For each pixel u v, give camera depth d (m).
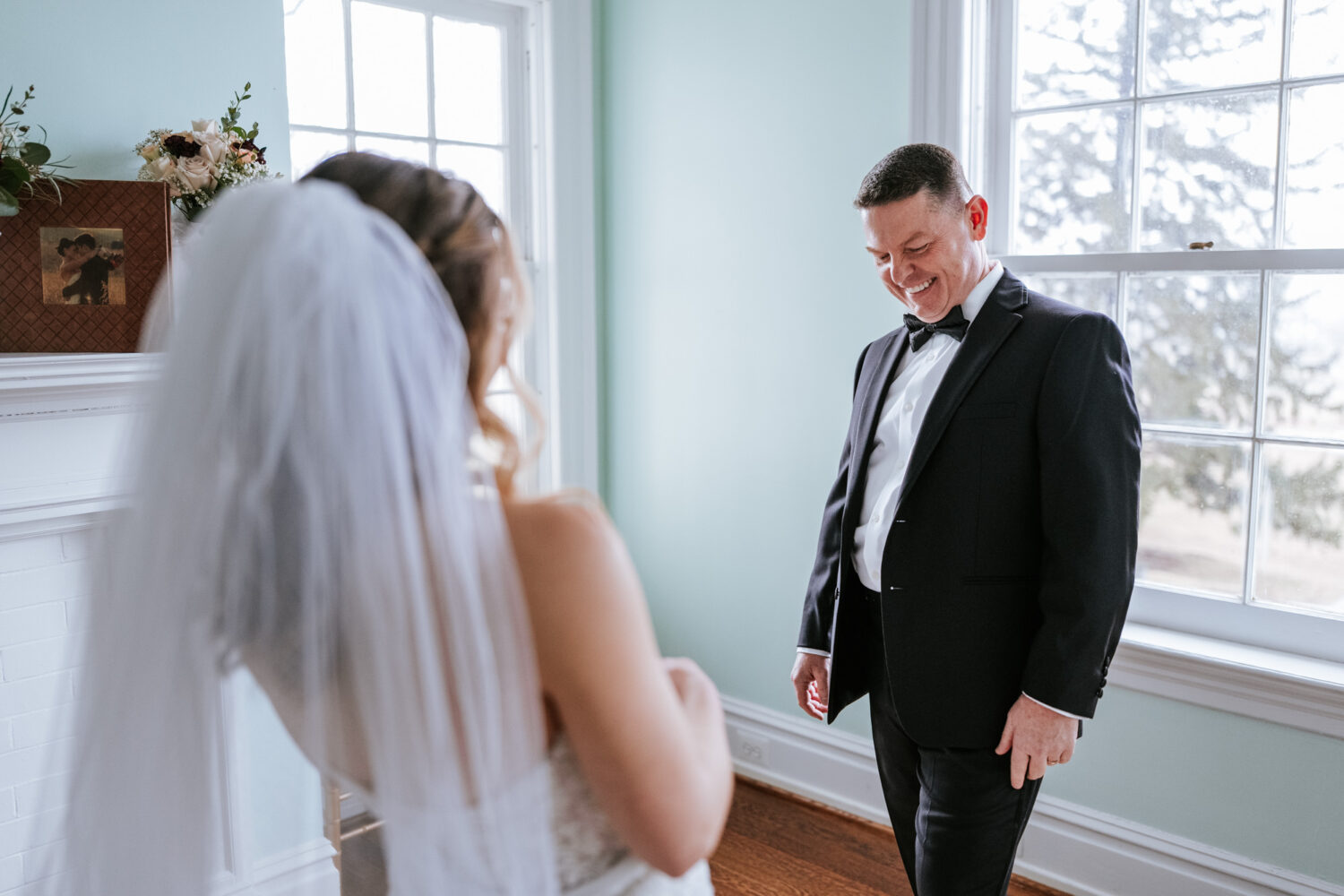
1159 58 2.32
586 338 3.42
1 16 2.01
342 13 2.88
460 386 0.80
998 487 1.73
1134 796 2.40
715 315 3.13
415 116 3.06
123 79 2.17
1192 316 2.32
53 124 2.08
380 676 0.75
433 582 0.76
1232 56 2.22
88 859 0.87
